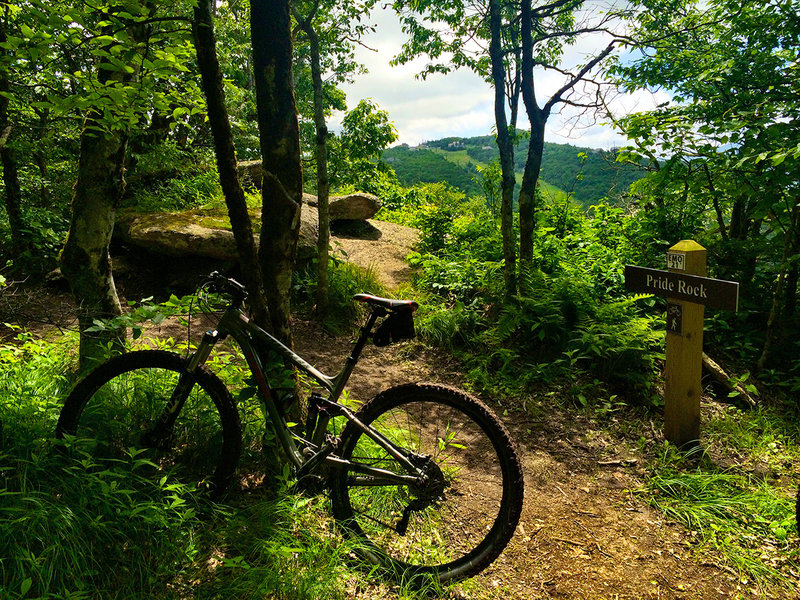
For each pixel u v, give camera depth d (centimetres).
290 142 256
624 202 726
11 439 246
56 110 271
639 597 232
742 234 604
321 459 237
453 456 344
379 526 252
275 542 218
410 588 226
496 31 529
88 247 336
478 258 700
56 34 249
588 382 454
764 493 308
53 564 184
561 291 520
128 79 323
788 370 489
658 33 588
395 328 239
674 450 358
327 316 570
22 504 203
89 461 218
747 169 470
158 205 715
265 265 266
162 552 209
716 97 535
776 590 236
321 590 205
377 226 952
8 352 343
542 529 279
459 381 464
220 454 250
